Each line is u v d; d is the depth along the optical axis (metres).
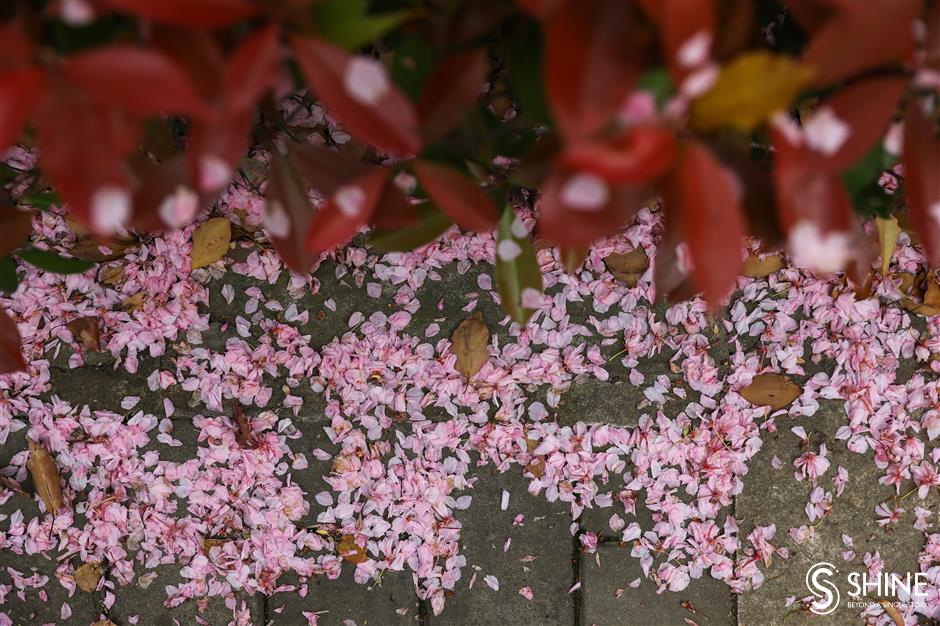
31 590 1.85
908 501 1.87
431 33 1.53
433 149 1.64
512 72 1.62
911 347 1.86
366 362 1.85
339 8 1.17
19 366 1.68
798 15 1.35
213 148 1.22
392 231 1.65
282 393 1.86
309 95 1.82
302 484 1.86
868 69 1.32
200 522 1.85
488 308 1.86
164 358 1.86
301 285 1.86
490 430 1.86
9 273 1.69
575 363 1.86
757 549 1.86
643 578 1.86
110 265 1.84
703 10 1.03
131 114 1.16
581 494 1.86
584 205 1.11
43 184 1.77
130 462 1.85
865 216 1.67
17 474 1.85
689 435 1.86
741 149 1.47
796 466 1.87
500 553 1.86
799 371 1.86
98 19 1.30
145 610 1.86
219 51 1.20
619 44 1.09
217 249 1.84
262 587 1.85
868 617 1.87
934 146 1.25
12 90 1.04
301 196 1.64
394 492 1.86
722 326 1.86
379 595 1.86
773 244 1.55
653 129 1.02
